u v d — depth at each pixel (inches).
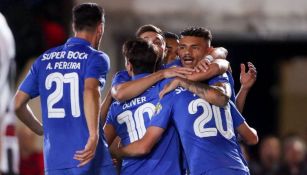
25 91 706.8
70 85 683.4
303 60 1712.6
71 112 682.8
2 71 491.8
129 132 716.7
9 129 524.7
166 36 765.3
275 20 1432.1
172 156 711.7
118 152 707.4
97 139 661.9
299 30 1433.3
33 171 1054.4
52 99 689.6
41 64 701.9
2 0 1222.9
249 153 1364.4
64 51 695.7
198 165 693.3
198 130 697.0
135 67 716.7
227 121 711.7
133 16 1413.6
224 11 1425.9
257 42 1509.6
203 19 1423.5
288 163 1283.2
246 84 780.0
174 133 714.8
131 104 715.4
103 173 687.1
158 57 734.5
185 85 698.8
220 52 724.7
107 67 689.6
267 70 1692.9
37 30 1234.0
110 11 1409.9
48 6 1266.0
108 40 1409.9
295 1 1428.4
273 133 1764.3
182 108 700.0
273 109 1756.9
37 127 730.8
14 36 1222.9
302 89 1813.5
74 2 1306.6
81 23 695.7
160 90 708.0
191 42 715.4
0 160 534.0
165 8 1418.6
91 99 667.4
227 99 700.0
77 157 660.1
